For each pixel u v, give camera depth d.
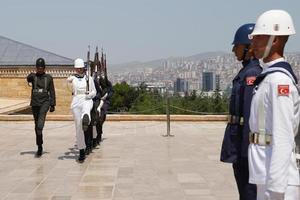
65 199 8.48
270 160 4.12
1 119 21.97
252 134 4.40
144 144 15.47
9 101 29.19
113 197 8.61
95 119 13.42
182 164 11.85
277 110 4.09
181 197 8.59
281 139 4.04
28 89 31.39
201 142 15.95
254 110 4.38
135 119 22.41
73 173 10.77
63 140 16.48
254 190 5.22
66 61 31.20
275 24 4.32
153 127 20.55
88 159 12.61
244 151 5.50
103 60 15.16
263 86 4.29
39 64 12.85
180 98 31.17
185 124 21.78
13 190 9.19
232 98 5.88
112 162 12.14
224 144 5.92
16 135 17.89
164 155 13.26
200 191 9.04
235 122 5.79
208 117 22.33
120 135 17.88
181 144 15.47
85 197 8.61
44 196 8.71
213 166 11.56
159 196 8.66
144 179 10.10
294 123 4.16
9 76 31.41
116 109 44.59
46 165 11.77
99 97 14.66
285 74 4.19
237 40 5.96
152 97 33.69
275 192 4.03
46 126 20.92
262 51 4.40
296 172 4.18
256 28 4.42
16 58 32.59
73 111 12.23
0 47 33.88
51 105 13.05
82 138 12.13
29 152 13.85
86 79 12.33
